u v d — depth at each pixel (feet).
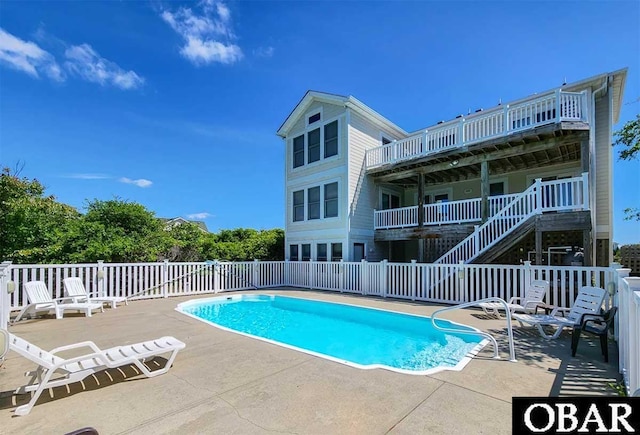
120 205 45.78
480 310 27.25
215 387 11.88
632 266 49.03
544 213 31.27
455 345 20.36
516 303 26.30
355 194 47.50
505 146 36.01
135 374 13.15
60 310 24.68
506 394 11.23
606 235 36.96
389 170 46.32
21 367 14.14
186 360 14.90
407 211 45.24
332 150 48.93
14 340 11.56
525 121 35.32
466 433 8.82
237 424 9.31
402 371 13.44
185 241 54.29
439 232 41.22
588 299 18.33
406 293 33.60
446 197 53.36
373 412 9.98
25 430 9.07
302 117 54.08
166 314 26.14
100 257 37.09
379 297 35.04
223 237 70.03
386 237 47.47
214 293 38.99
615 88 37.52
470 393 11.32
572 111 32.17
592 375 12.93
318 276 42.73
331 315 31.22
